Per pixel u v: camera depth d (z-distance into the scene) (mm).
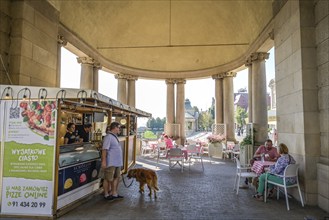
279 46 6512
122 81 14516
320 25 5094
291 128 5773
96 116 7777
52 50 7375
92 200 5203
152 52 14953
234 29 12023
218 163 10820
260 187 5312
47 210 4191
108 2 11055
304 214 4445
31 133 4320
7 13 5906
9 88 4406
